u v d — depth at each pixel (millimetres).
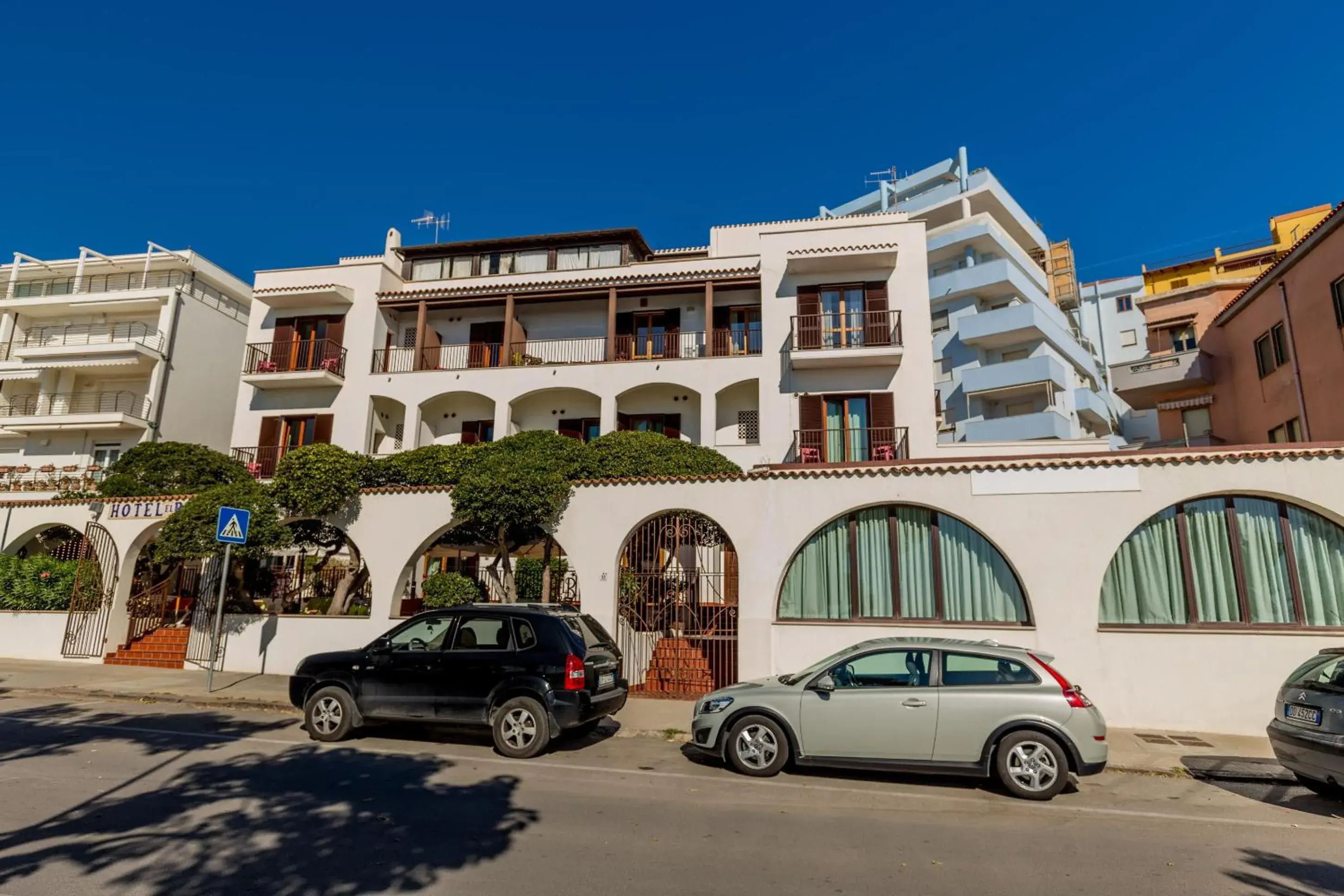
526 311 25578
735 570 12961
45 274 33031
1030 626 10602
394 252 27391
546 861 4961
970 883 4742
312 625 14148
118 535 16250
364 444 23953
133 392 29688
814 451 20297
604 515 12641
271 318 25875
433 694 8625
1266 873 5047
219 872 4664
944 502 11219
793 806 6512
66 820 5664
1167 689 10055
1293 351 18906
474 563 20109
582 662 8492
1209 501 10547
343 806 6145
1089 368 36406
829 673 7664
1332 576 9977
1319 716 6832
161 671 14492
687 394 23359
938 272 37281
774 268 22109
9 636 16203
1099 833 5895
